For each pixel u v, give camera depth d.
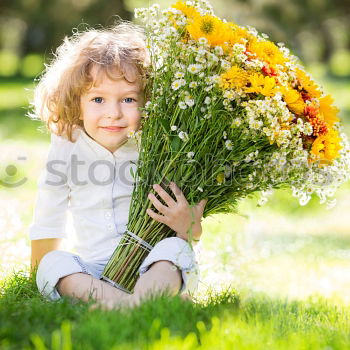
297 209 10.34
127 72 4.15
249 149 3.78
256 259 6.46
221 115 3.76
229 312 3.35
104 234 4.29
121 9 22.77
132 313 3.10
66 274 3.79
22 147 11.41
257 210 9.16
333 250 7.60
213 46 3.87
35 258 4.43
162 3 16.14
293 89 3.92
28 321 3.11
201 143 3.79
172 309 3.16
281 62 3.95
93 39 4.36
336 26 30.88
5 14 29.52
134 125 4.20
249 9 18.95
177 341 2.70
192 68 3.72
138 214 3.95
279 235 8.08
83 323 2.98
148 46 4.05
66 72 4.27
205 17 3.86
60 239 4.45
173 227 3.86
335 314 3.83
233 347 2.77
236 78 3.70
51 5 25.41
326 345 3.01
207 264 5.45
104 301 3.44
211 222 7.33
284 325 3.33
